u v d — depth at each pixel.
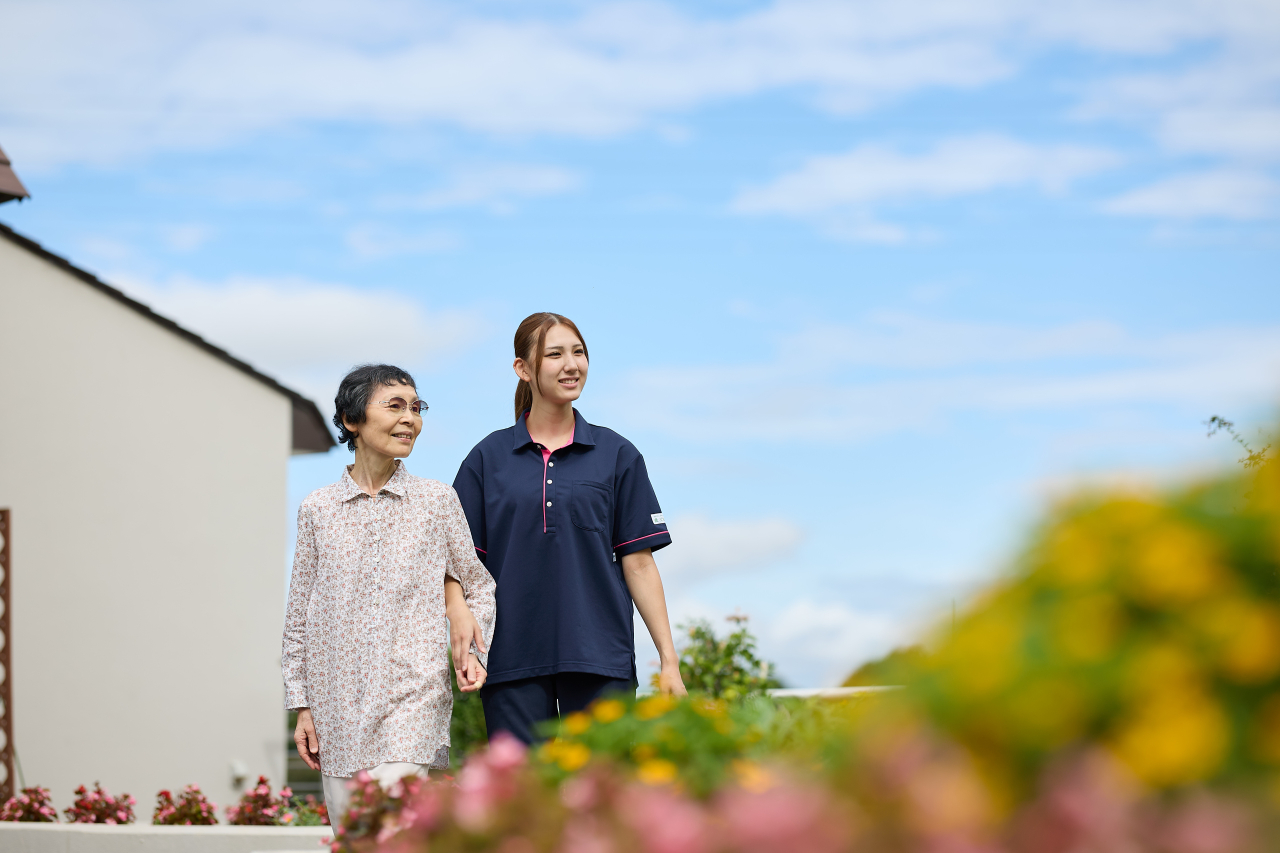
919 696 1.59
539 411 4.59
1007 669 1.53
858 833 1.58
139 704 10.56
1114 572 1.57
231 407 11.30
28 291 10.41
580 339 4.56
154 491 10.83
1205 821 1.42
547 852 2.35
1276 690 1.50
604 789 2.43
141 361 10.87
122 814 7.18
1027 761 1.51
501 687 4.42
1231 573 1.55
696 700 3.11
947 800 1.50
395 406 4.16
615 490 4.60
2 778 8.37
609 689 4.39
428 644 4.09
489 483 4.57
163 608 10.77
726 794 2.15
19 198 8.88
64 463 10.44
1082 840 1.42
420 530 4.18
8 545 8.24
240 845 5.81
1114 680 1.50
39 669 10.14
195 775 10.77
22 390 10.32
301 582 4.20
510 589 4.44
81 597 10.40
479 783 2.65
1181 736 1.46
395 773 3.90
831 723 2.65
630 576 4.62
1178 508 1.61
